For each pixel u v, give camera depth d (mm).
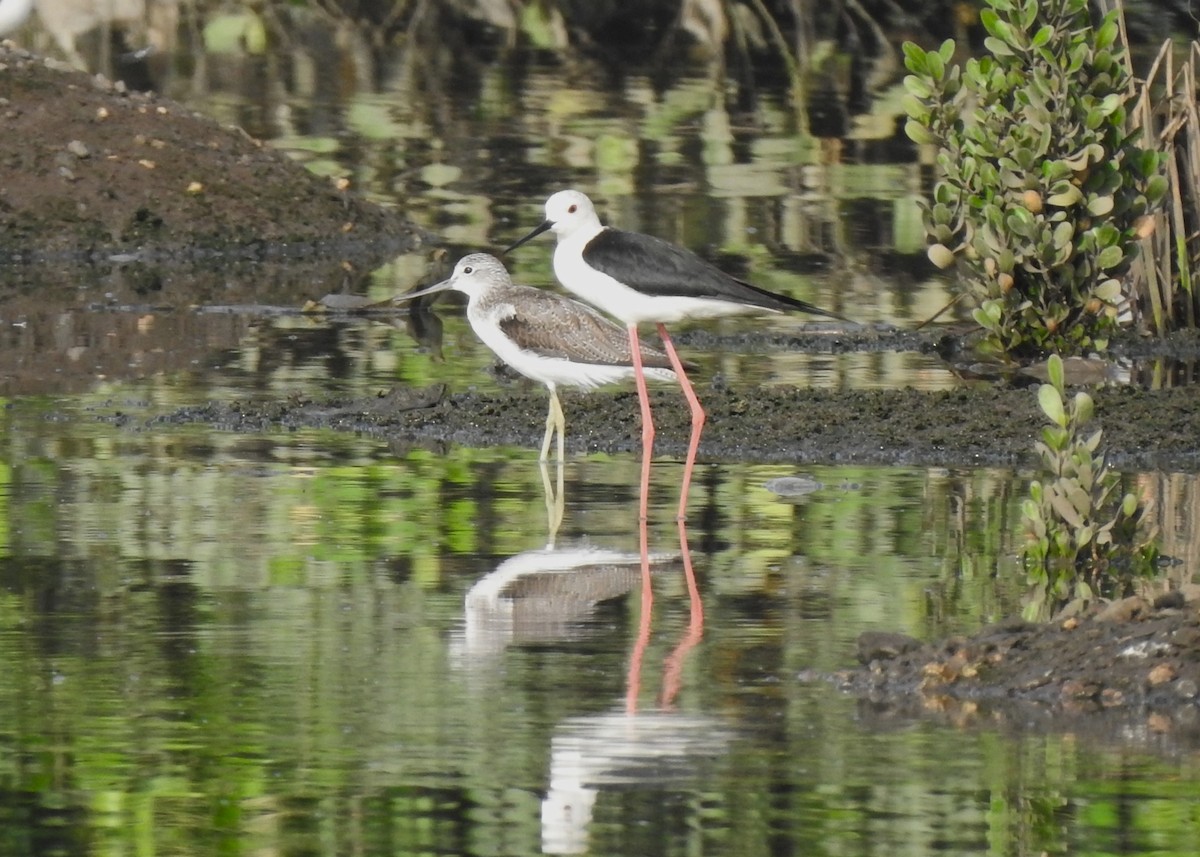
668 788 7930
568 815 7680
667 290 13977
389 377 17188
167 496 12953
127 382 16859
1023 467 14031
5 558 11344
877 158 28562
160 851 7379
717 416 15398
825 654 9648
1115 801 7812
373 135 29359
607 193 25812
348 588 10820
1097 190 17734
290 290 21609
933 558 11562
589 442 14922
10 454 14141
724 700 8953
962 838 7492
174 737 8430
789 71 35281
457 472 13859
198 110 30469
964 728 8617
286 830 7539
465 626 10109
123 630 9961
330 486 13344
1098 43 17719
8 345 18391
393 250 23828
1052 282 17812
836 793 7887
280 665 9414
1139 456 14273
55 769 8094
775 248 22906
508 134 29672
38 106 24797
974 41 38188
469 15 39719
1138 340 18781
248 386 16750
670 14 40125
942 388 16734
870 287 21203
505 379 17141
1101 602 10023
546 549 11750
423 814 7672
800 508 12836
